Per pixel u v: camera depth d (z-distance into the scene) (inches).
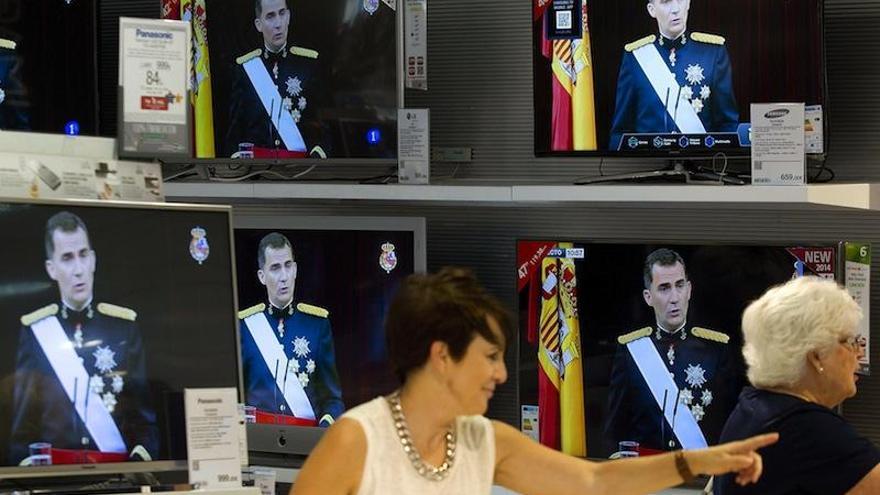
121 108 165.0
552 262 273.3
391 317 142.2
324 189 281.6
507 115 301.4
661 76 267.9
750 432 173.2
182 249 160.2
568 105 274.4
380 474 139.9
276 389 295.4
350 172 309.3
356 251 288.4
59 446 149.2
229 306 162.9
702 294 261.9
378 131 286.0
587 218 295.6
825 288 176.2
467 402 140.2
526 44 299.6
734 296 259.8
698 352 262.7
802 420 169.5
